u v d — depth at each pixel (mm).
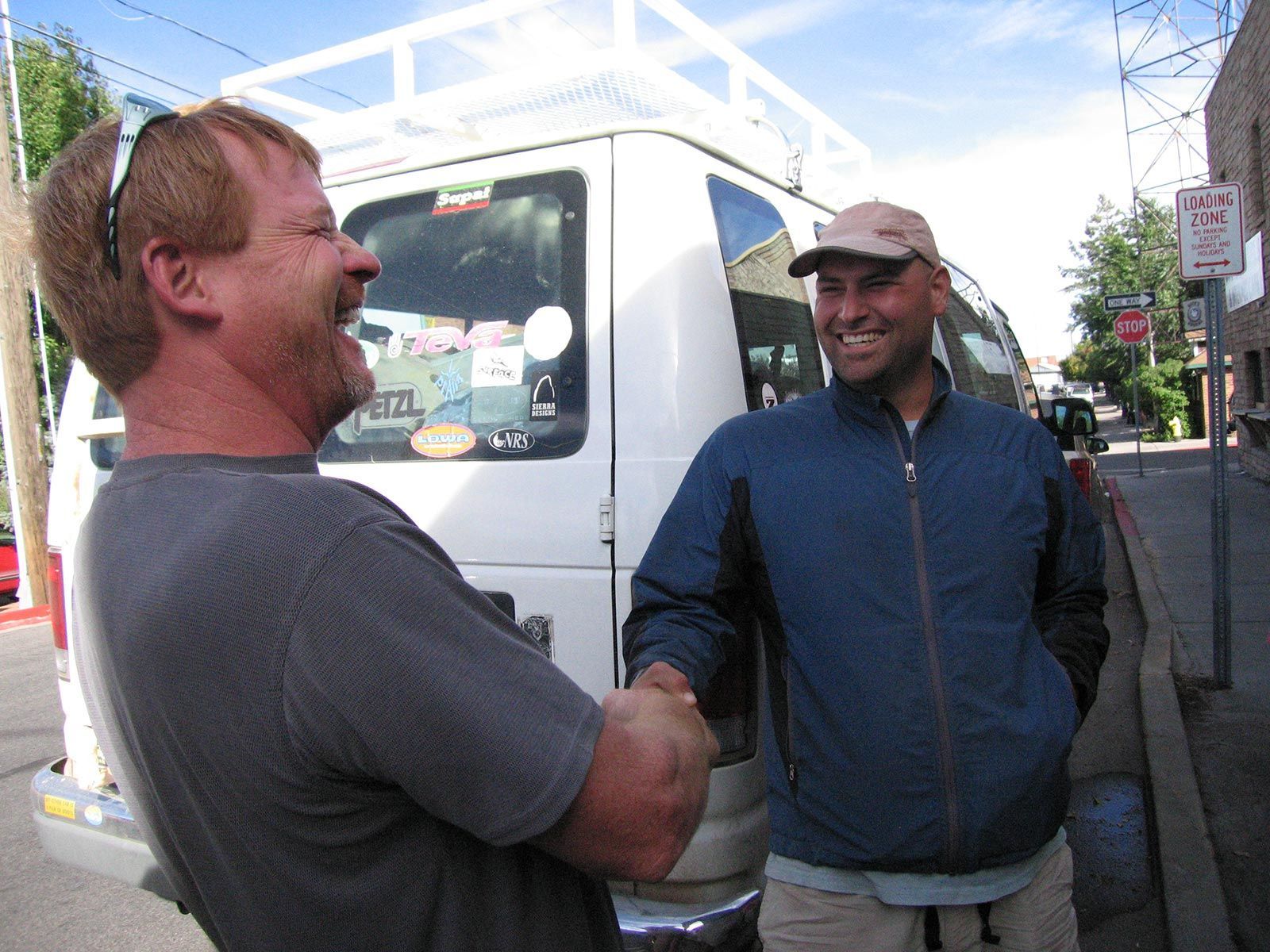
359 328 2645
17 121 11297
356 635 843
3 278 10352
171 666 869
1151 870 3504
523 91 2619
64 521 3023
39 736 5578
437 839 922
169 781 931
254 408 1005
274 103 3443
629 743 954
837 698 1789
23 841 4094
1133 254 33688
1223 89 13516
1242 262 5090
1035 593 2061
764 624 1973
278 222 994
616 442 2223
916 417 1934
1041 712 1782
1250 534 9289
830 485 1840
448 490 2416
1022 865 1812
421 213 2605
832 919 1831
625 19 2404
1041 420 5879
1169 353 32281
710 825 2125
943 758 1736
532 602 2287
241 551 864
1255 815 3693
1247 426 13750
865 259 1832
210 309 966
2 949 3232
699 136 2486
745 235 2572
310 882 883
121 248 938
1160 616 6453
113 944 3254
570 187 2391
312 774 850
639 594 1959
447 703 848
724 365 2260
